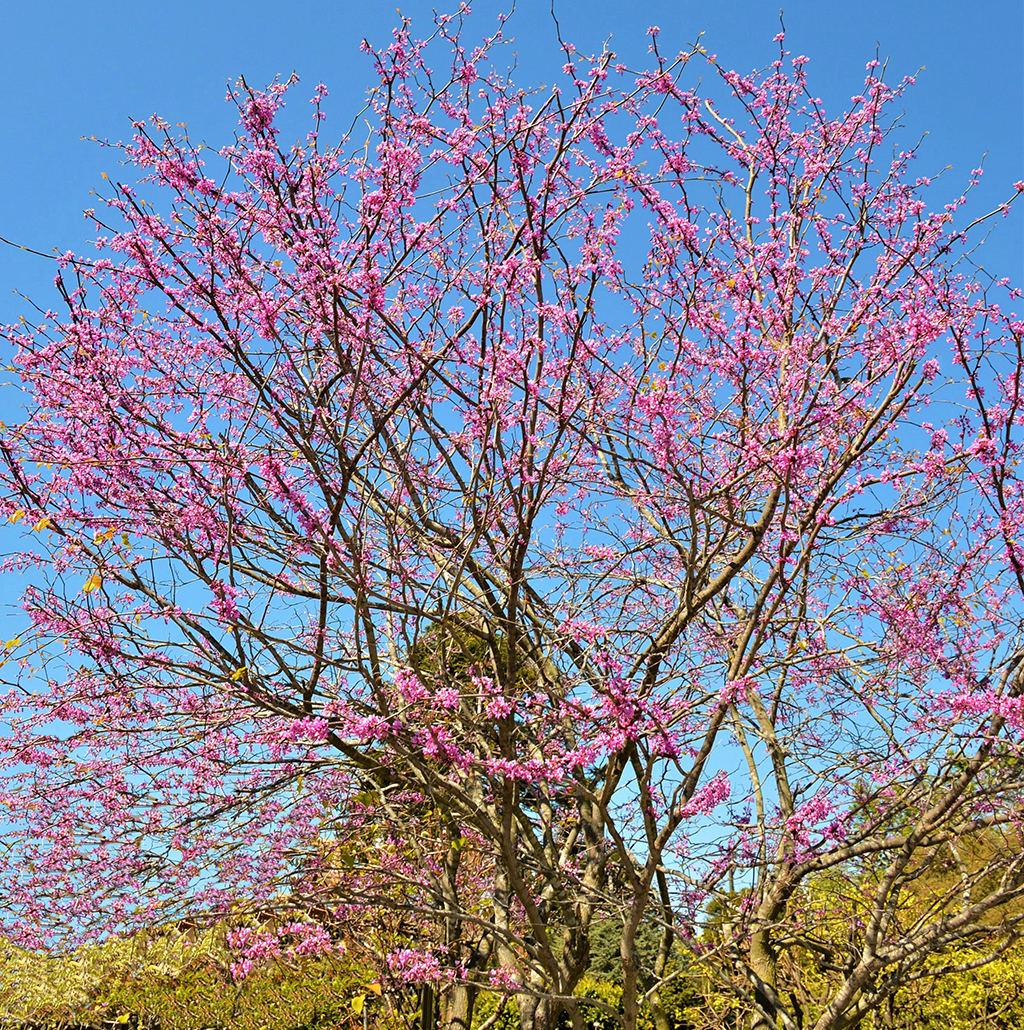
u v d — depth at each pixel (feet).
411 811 19.99
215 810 17.71
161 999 31.22
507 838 14.46
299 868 17.16
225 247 14.15
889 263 16.94
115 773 17.47
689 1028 28.50
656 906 18.21
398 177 15.03
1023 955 28.66
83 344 14.70
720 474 18.66
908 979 17.37
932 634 18.83
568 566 19.95
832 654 18.74
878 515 18.86
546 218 15.35
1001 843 19.43
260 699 14.60
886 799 19.02
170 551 14.60
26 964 30.45
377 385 16.51
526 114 15.24
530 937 21.12
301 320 14.76
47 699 16.61
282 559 15.65
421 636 17.47
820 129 19.16
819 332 17.54
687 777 15.10
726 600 21.88
